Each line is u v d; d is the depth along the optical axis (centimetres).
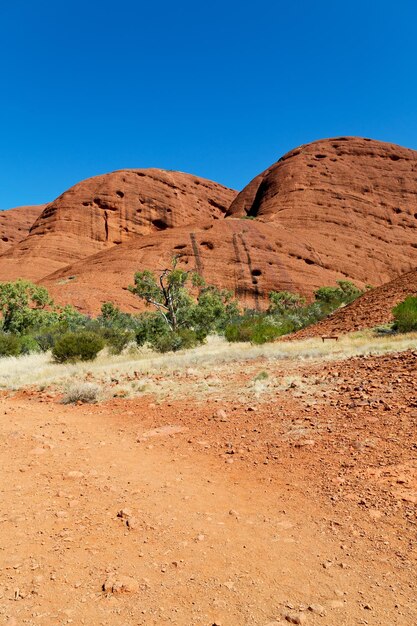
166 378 1090
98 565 298
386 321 1744
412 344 1120
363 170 11225
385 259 9219
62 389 1074
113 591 266
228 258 7575
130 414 778
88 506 397
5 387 1189
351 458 470
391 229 10212
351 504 377
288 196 10362
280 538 333
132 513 380
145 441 609
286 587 271
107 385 1075
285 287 7300
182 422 688
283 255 7962
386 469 430
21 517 376
